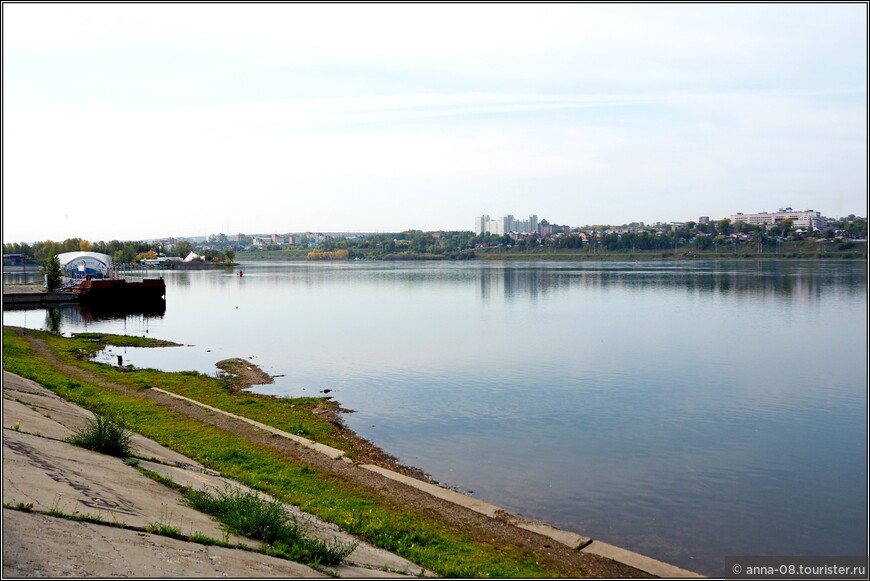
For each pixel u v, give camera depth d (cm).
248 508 1498
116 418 2478
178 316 9250
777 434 3180
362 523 1795
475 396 4006
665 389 4222
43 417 2100
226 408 3347
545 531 1919
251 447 2516
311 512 1847
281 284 17050
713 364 5159
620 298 11394
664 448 2933
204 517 1492
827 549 1928
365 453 2752
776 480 2520
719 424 3366
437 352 5806
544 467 2648
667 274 18438
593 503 2262
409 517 1911
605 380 4525
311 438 2900
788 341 6400
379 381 4481
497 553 1702
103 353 5500
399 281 17838
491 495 2314
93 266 15638
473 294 12900
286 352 5831
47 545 1018
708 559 1853
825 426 3322
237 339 6738
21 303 10462
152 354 5616
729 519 2141
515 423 3356
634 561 1736
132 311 9944
